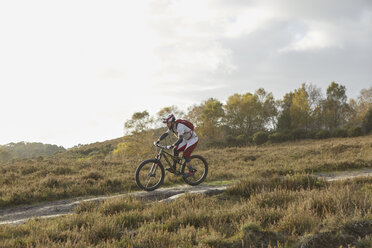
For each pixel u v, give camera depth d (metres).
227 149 24.33
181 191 8.62
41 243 4.03
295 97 54.81
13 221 6.59
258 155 19.06
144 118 42.59
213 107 54.31
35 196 8.98
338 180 9.12
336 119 54.62
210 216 5.05
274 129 55.72
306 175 8.79
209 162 15.56
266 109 57.59
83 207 6.75
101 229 4.50
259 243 3.90
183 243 3.87
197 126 53.62
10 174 12.17
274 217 4.81
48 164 15.49
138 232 4.50
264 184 8.09
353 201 5.29
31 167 13.67
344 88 55.38
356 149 18.75
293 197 6.26
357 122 56.81
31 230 4.72
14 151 114.00
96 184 10.34
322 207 5.23
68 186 10.15
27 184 10.50
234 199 7.24
